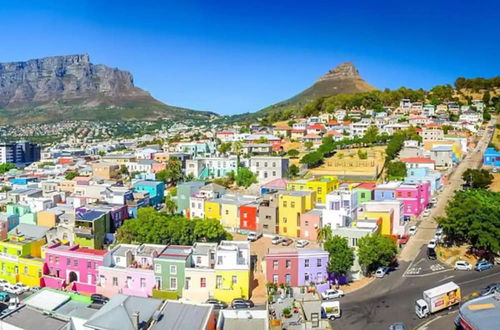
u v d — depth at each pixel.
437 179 171.50
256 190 184.12
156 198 178.00
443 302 85.25
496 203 123.12
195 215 155.62
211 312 66.50
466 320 70.75
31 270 107.69
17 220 137.50
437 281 100.12
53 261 106.88
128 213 146.38
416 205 142.62
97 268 101.19
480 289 94.25
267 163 197.50
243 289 94.06
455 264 108.00
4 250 114.00
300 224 135.38
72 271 104.50
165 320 64.50
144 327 62.69
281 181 177.62
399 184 151.50
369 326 81.12
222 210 149.75
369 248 100.69
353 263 102.50
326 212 132.38
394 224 127.50
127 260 100.94
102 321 63.09
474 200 121.44
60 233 123.00
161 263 95.75
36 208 150.75
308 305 69.69
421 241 125.19
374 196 145.88
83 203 154.88
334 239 101.12
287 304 70.88
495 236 107.19
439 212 147.50
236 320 70.25
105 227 129.75
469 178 171.38
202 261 99.25
